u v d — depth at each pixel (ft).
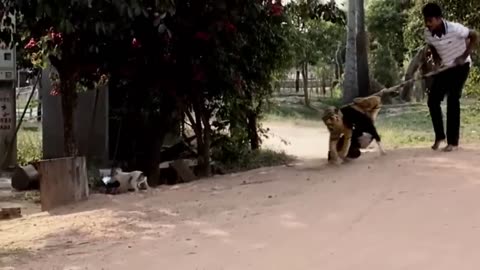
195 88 37.14
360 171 27.81
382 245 17.01
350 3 83.92
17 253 20.53
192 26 34.35
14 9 24.12
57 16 22.17
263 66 40.78
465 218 18.74
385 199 22.08
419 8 65.82
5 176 44.98
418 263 15.40
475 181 23.43
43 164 28.84
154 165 38.01
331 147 30.63
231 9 33.91
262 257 17.07
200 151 39.34
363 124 30.73
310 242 18.01
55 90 42.91
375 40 122.01
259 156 45.42
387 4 118.42
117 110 43.62
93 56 35.24
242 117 43.11
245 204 24.50
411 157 29.53
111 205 27.61
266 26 38.24
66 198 29.35
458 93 30.12
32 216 28.09
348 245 17.33
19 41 31.73
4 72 47.09
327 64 145.38
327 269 15.55
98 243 20.98
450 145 30.63
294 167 33.01
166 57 35.35
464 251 15.94
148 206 26.40
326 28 108.17
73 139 35.50
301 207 22.50
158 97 37.93
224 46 35.55
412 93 104.32
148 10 27.07
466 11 57.72
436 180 24.25
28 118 67.36
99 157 43.57
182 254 18.24
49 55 34.14
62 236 22.62
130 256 18.70
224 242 19.12
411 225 18.61
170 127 39.93
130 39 34.45
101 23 24.16
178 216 23.73
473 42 29.68
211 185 30.66
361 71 84.07
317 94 152.76
